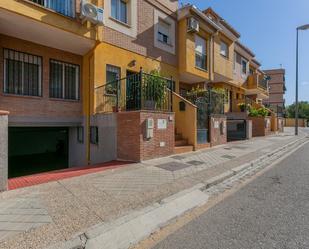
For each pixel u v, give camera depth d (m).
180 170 7.42
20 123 8.90
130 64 11.73
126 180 6.29
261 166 8.80
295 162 9.56
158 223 4.11
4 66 8.63
